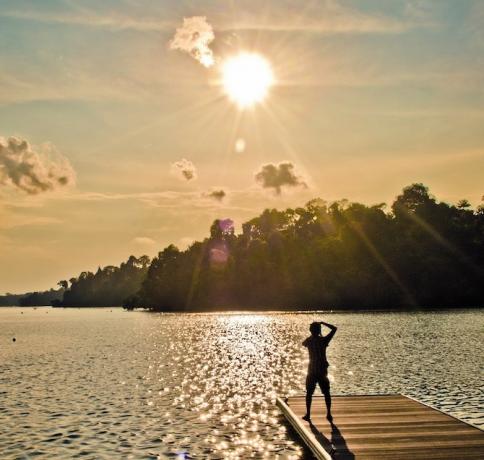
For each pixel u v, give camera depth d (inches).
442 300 5536.4
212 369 1594.5
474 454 600.4
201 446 763.4
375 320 3806.6
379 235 5871.1
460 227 5753.0
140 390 1240.8
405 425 724.0
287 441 776.9
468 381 1243.2
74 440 814.5
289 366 1628.9
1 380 1446.9
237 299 6786.4
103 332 3678.6
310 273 6136.8
